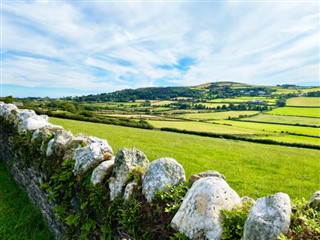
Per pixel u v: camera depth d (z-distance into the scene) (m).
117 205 4.59
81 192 5.58
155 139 23.45
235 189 10.15
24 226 7.29
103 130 27.25
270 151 22.56
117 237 4.48
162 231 3.80
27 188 8.89
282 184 11.23
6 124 11.87
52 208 6.76
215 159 15.61
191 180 4.43
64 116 44.81
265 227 2.85
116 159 5.21
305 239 2.84
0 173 11.10
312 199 3.49
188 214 3.50
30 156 8.45
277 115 84.50
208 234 3.27
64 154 6.81
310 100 116.12
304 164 16.11
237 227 3.17
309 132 53.22
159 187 4.27
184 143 22.59
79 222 5.46
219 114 88.62
